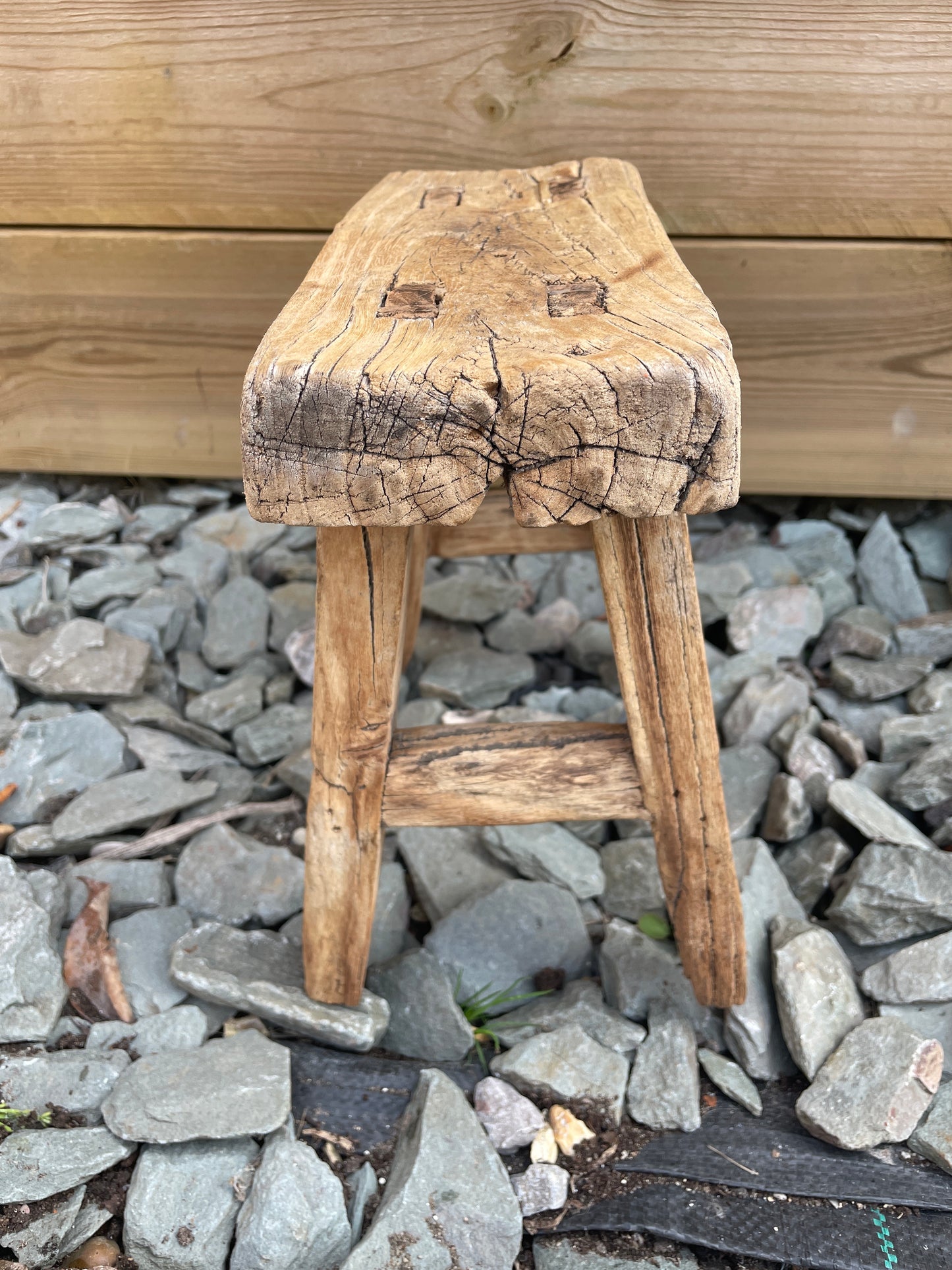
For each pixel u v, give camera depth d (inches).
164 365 89.2
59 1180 50.5
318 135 78.0
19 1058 56.6
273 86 76.4
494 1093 56.2
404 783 53.4
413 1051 59.8
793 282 81.7
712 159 77.1
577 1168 54.5
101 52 75.8
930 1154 53.9
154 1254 49.6
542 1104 57.1
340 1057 59.3
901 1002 59.9
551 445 38.6
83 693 78.2
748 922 63.6
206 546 94.3
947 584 90.4
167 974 62.5
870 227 79.0
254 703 81.8
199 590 91.9
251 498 40.5
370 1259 48.6
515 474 39.2
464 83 75.4
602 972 63.7
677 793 53.1
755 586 91.7
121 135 78.9
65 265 85.0
